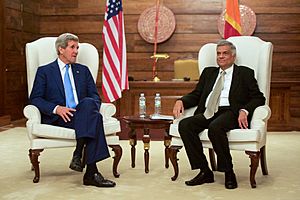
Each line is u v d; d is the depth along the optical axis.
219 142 3.00
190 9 7.30
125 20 7.39
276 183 3.20
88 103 3.03
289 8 7.16
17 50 6.94
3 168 3.61
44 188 2.99
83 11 7.45
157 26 7.32
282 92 6.07
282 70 7.23
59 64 3.38
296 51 7.20
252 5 7.19
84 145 3.26
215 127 3.00
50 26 7.55
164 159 4.06
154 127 3.49
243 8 7.19
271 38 7.21
